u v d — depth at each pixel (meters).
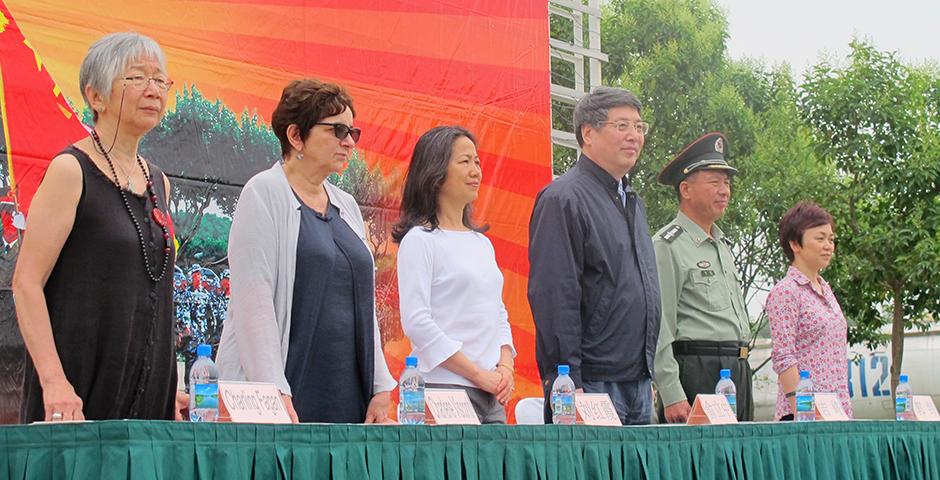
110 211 2.63
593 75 7.48
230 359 3.00
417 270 3.51
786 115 14.20
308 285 3.00
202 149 4.85
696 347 4.53
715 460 3.38
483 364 3.54
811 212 4.73
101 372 2.61
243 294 2.93
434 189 3.64
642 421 4.02
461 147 3.67
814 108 11.31
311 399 2.98
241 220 2.98
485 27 6.10
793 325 4.61
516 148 6.18
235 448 2.24
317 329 3.00
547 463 2.88
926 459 4.21
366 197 5.52
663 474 3.21
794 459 3.65
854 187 11.31
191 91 4.83
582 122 4.14
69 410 2.47
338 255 3.06
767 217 12.95
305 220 3.05
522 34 6.28
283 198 3.02
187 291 4.75
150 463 2.08
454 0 5.97
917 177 10.80
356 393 3.07
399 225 3.67
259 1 5.11
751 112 14.61
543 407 4.01
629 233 4.09
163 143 4.72
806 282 4.68
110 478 2.03
